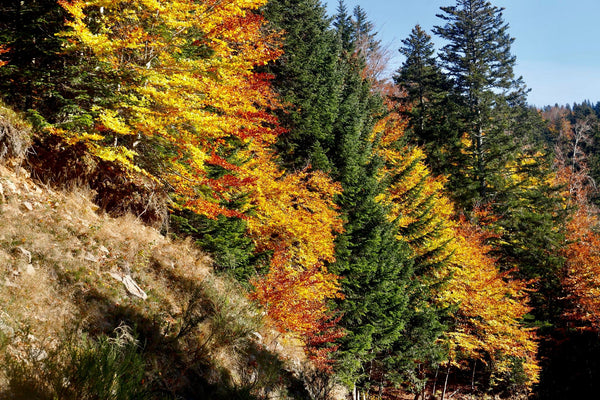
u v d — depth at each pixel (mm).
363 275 17859
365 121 29031
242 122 10391
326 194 17328
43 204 8398
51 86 9359
